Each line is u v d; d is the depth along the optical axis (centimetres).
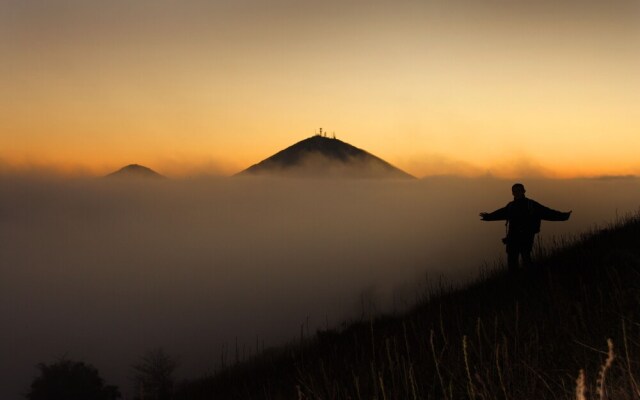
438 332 575
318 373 564
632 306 474
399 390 430
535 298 625
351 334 779
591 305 514
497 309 639
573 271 734
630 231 927
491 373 405
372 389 447
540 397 355
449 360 462
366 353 591
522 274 842
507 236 982
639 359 350
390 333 667
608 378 334
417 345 548
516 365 402
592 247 894
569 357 405
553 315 514
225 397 732
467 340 472
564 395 340
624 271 628
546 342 450
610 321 453
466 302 758
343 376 509
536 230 966
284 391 574
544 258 962
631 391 305
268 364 823
